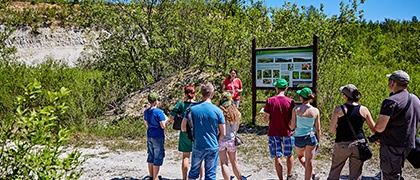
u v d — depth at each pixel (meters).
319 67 11.67
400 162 4.27
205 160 4.90
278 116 5.52
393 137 4.25
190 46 13.44
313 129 5.20
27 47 26.45
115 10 13.45
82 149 8.22
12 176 3.16
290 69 9.21
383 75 14.20
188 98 5.66
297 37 12.25
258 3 13.62
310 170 5.18
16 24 26.73
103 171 6.69
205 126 4.85
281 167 5.57
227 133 5.46
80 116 10.29
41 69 16.11
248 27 12.91
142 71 14.12
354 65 14.67
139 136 9.52
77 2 14.36
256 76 9.86
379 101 10.11
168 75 14.04
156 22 13.42
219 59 13.01
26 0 29.53
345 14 12.02
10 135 3.25
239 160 7.29
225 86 10.23
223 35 12.50
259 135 9.12
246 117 10.68
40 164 3.17
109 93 12.68
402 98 4.20
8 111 10.03
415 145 4.68
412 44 25.55
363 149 4.46
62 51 26.97
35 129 3.17
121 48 13.54
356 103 4.64
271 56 9.53
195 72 13.09
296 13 12.91
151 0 13.75
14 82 12.83
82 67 18.48
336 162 4.66
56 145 3.30
